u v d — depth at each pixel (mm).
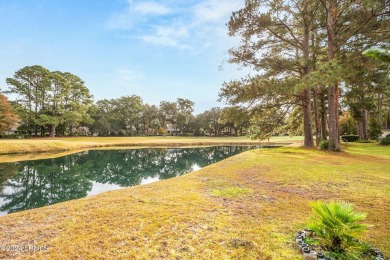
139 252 3016
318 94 23125
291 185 6727
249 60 17656
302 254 2902
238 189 6273
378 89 20500
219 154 28391
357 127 36219
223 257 2883
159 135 77500
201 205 4910
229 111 18750
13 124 42000
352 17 14570
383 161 11430
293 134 25125
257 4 15828
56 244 3256
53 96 51594
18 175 14383
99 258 2891
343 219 2932
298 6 16891
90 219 4168
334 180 7320
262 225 3863
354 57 14867
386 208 4734
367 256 2730
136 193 5969
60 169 17062
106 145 34656
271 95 16719
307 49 17391
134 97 76438
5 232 3666
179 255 2934
